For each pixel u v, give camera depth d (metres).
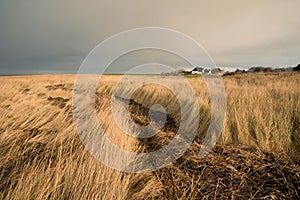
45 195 2.38
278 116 5.09
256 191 2.73
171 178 3.14
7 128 4.02
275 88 9.52
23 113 5.07
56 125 4.51
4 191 2.46
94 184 2.51
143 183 3.00
